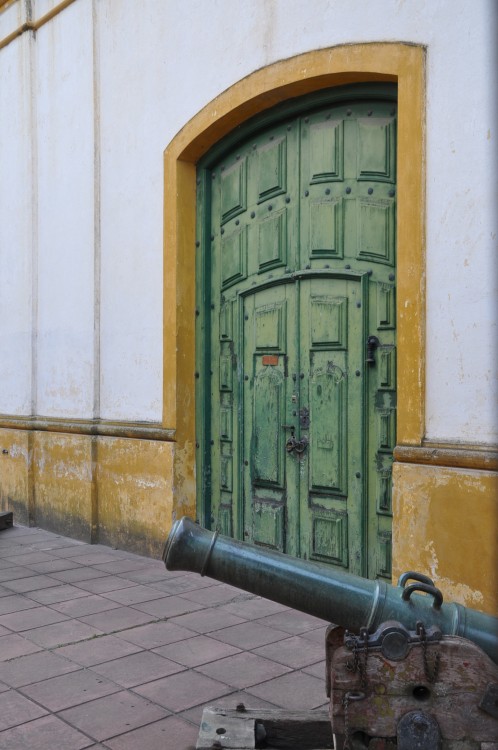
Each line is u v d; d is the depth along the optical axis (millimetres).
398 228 4750
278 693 3736
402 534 4629
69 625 4820
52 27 7859
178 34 6426
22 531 8008
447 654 2572
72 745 3236
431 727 2555
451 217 4480
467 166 4410
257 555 2955
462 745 2562
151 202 6742
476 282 4352
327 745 3113
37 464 8133
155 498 6602
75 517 7512
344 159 5438
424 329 4609
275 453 5910
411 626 2775
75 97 7555
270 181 5969
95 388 7355
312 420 5625
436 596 2799
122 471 7000
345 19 5102
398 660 2584
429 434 4578
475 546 4262
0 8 8586
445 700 2570
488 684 2549
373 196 5254
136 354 6914
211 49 6117
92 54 7293
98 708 3592
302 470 5707
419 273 4617
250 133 6109
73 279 7641
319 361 5578
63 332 7801
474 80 4383
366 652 2602
